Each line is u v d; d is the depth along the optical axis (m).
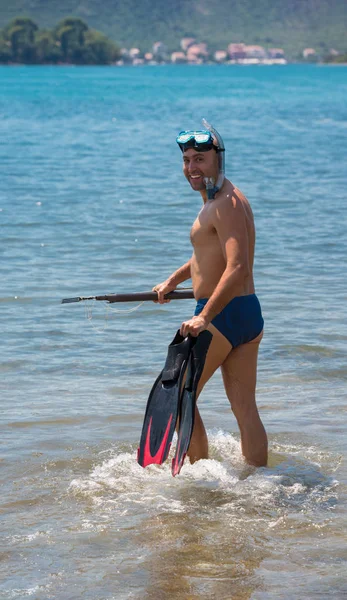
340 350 19.73
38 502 11.88
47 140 89.62
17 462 13.30
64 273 28.12
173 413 12.45
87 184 53.19
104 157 71.62
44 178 56.34
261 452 13.22
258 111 153.12
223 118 131.88
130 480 12.67
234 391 13.18
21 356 19.41
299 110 157.62
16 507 11.72
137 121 123.38
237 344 12.82
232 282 12.28
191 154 12.82
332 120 129.88
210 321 12.42
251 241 12.97
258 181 55.50
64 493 12.20
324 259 30.84
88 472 12.97
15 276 27.55
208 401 16.64
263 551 10.44
